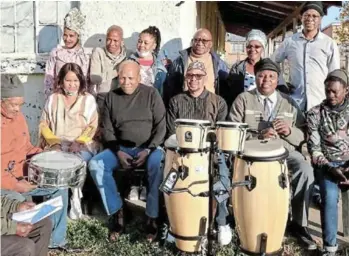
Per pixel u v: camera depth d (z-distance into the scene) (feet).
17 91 11.56
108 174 13.64
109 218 14.38
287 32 44.21
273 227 10.90
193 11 21.61
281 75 16.49
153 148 13.82
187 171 10.82
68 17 16.47
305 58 16.26
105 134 14.30
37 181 11.39
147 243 13.07
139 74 14.37
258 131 13.32
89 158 14.33
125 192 15.65
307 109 16.28
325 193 12.41
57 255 12.64
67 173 11.41
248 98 14.02
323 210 12.44
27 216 9.60
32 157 12.16
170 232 11.65
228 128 10.52
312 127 13.12
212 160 10.71
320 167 12.64
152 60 16.76
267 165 10.59
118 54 16.37
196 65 13.94
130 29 18.79
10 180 11.62
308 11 16.08
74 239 13.30
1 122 11.60
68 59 16.47
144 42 16.44
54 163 11.69
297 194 13.16
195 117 13.96
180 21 18.63
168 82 16.26
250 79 16.08
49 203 10.11
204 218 11.08
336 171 12.28
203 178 10.84
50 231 10.85
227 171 12.23
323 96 16.25
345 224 13.46
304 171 13.14
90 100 15.12
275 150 10.80
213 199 10.85
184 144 10.73
